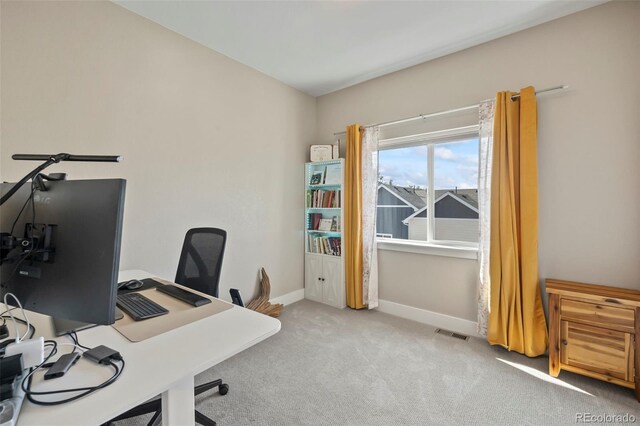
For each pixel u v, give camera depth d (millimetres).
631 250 1971
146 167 2254
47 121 1794
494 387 1864
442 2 2049
